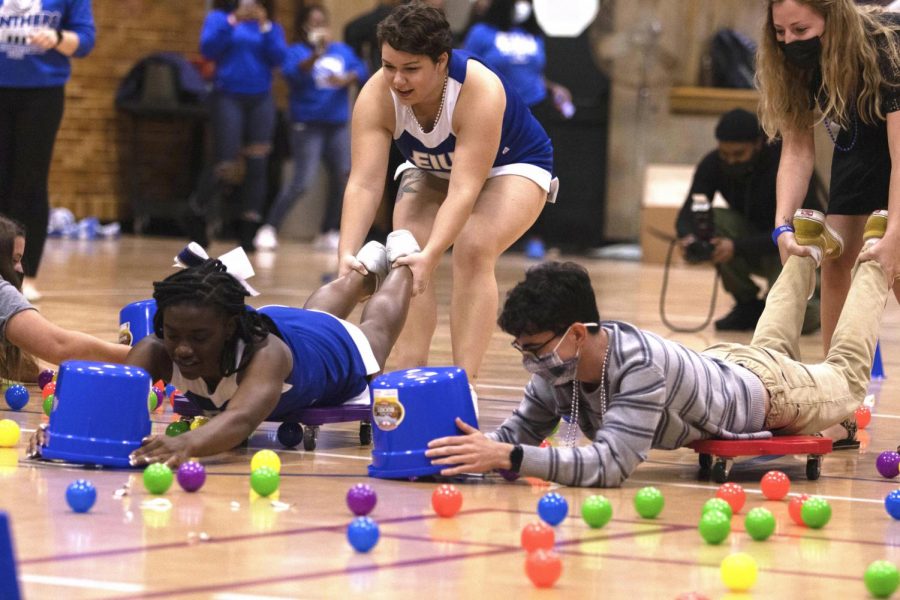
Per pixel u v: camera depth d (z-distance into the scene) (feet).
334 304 27.12
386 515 19.15
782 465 25.20
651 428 21.66
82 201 95.55
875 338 25.49
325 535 17.72
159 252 80.84
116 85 95.50
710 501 19.31
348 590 15.07
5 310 26.86
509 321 21.36
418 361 28.84
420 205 29.25
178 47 96.99
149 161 96.53
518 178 28.45
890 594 15.72
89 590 14.65
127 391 21.70
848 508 21.20
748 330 52.70
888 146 27.30
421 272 27.04
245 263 23.26
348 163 88.28
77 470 21.40
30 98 44.73
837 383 24.61
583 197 98.37
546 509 18.84
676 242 52.85
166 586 14.90
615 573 16.33
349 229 27.94
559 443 26.50
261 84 83.61
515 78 84.12
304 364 23.88
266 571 15.74
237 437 22.22
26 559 15.83
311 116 85.97
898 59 25.79
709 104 93.50
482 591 15.26
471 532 18.22
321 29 85.40
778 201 28.07
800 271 26.58
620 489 21.89
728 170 52.24
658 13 92.53
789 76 27.58
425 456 21.47
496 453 21.11
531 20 86.74
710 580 16.21
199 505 19.27
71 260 71.36
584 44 96.89
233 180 94.63
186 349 22.09
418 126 27.55
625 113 94.68
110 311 46.44
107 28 94.48
